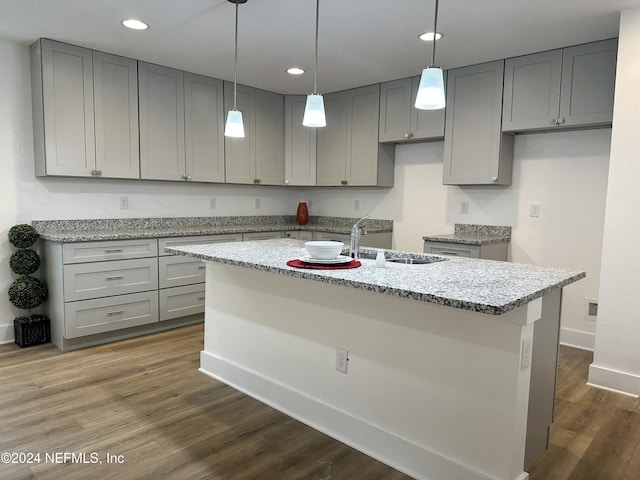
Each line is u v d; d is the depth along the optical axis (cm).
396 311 195
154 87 390
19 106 346
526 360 167
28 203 354
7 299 350
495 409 168
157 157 396
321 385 229
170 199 440
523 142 380
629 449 212
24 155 350
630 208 264
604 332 279
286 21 294
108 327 348
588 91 320
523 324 159
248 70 405
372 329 205
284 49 348
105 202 396
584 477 191
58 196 369
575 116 326
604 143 341
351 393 215
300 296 236
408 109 421
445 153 398
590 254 352
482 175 376
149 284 369
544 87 339
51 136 338
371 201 493
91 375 290
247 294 266
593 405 256
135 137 381
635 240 264
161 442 213
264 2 265
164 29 310
